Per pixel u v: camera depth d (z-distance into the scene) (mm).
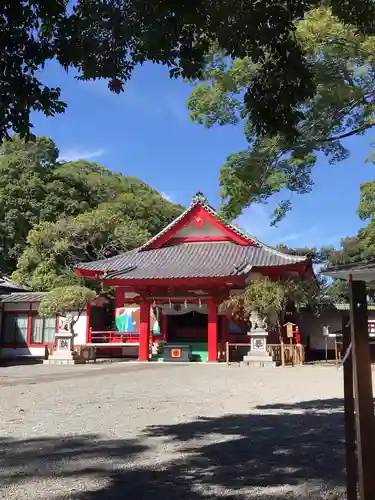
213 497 4391
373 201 26453
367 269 13734
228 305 24781
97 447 6242
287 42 5008
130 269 27812
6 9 4410
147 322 28016
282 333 26438
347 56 7430
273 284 23062
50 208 39000
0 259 38406
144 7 4711
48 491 4555
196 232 31203
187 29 5047
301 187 8852
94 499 4340
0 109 4449
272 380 15102
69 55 4816
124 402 10289
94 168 47875
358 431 2938
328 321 34469
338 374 17172
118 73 5137
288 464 5445
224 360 27406
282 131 5266
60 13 4566
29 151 40750
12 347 31719
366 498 2869
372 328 22906
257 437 6801
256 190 8586
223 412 8914
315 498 4359
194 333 30781
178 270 26922
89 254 37625
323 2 6297
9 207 38625
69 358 25578
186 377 16484
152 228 42938
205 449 6129
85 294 25766
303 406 9617
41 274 34219
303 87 5078
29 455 5867
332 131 8336
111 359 29750
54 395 11609
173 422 7941
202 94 8539
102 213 36281
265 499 4344
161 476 5016
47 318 31578
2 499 4336
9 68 4445
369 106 8039
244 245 29844
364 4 5574
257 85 5172
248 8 4816
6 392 12328
